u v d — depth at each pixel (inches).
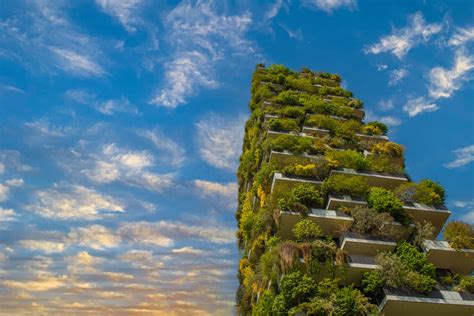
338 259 1216.8
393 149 1800.0
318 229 1309.1
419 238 1336.1
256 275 1460.4
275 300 1156.5
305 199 1417.3
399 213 1403.8
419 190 1501.0
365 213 1355.8
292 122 1956.2
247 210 1871.3
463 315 1155.3
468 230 1331.2
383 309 1138.7
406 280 1167.6
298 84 2605.8
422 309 1145.4
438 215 1444.4
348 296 1101.1
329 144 1835.6
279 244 1263.5
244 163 2142.0
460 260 1302.9
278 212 1389.0
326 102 2290.8
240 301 1636.3
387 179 1589.6
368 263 1229.7
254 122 2281.0
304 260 1208.2
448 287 1205.1
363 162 1626.5
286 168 1567.4
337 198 1455.5
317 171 1578.5
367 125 2095.2
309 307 1083.3
